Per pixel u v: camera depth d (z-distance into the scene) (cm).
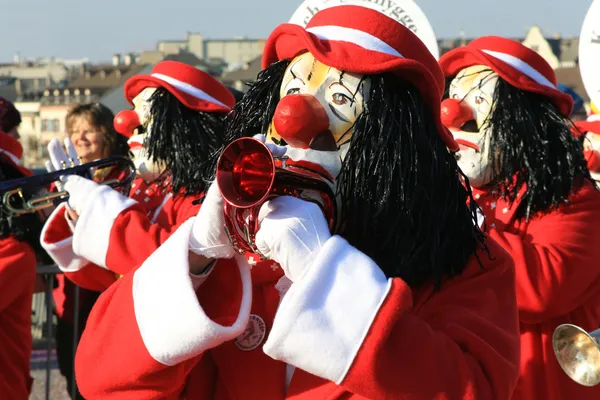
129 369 218
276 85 245
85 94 6744
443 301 223
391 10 435
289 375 233
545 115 395
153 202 445
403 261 222
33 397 680
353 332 199
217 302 227
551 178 384
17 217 468
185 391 244
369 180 222
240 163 204
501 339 218
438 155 229
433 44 433
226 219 211
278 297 241
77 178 399
